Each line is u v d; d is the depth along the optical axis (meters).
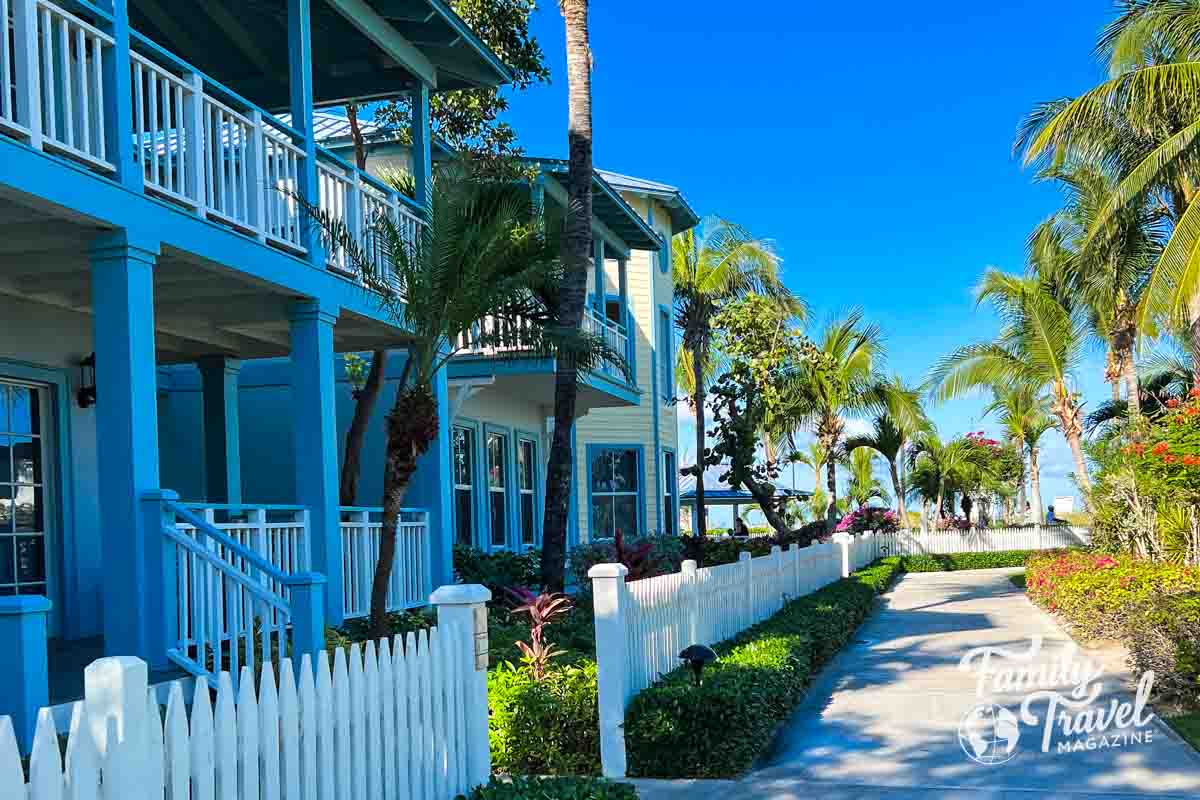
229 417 13.49
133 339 7.52
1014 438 38.72
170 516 7.58
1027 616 17.41
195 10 12.04
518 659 9.55
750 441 26.84
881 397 33.31
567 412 13.22
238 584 7.77
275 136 9.65
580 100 13.55
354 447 13.55
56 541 10.48
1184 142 16.14
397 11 11.82
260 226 9.24
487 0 20.28
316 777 4.23
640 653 8.39
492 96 21.33
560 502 13.08
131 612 7.40
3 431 10.06
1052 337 26.70
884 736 8.64
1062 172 22.75
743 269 28.14
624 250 21.92
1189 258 15.66
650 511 24.59
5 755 2.75
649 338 25.06
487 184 11.99
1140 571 13.53
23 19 6.87
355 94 13.16
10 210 7.05
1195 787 6.91
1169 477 15.48
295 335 10.07
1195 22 16.69
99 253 7.56
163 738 3.43
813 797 6.92
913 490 41.00
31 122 6.73
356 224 10.87
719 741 7.55
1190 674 9.20
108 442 7.50
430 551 12.45
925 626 16.56
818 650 12.43
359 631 10.07
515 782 5.39
